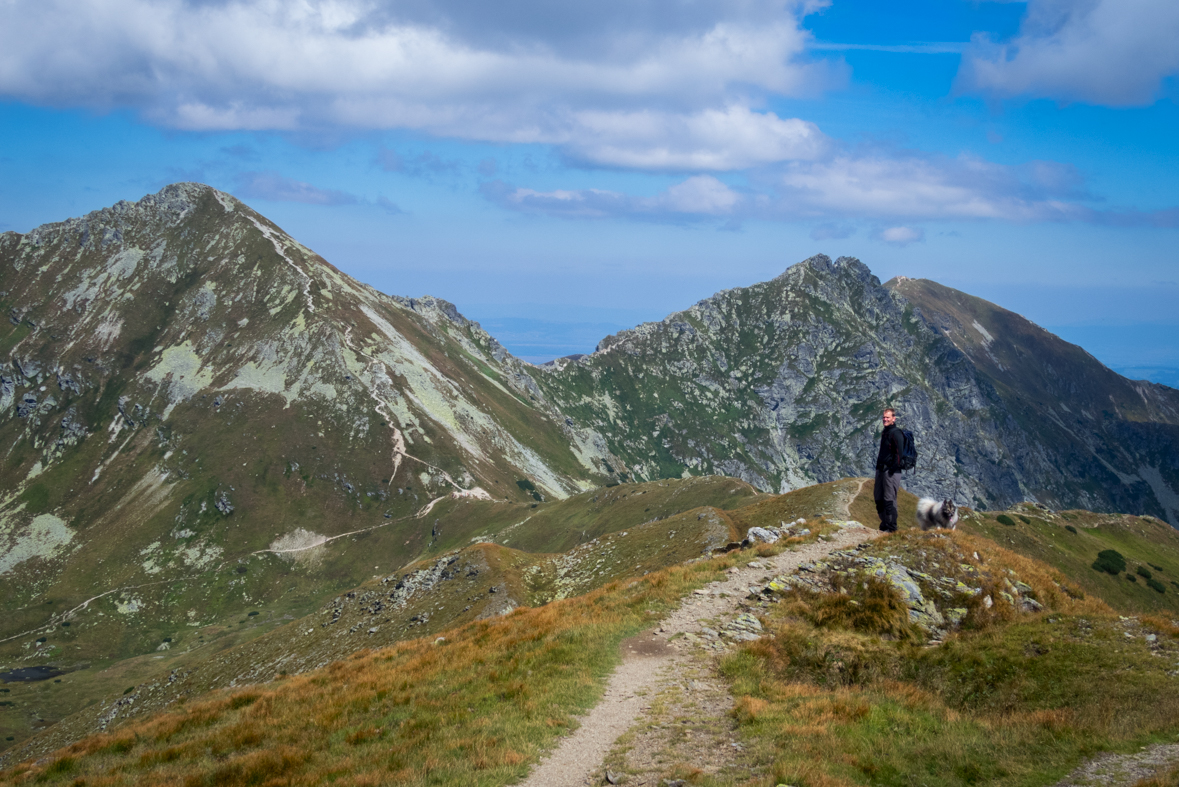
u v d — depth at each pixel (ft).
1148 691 47.93
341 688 75.25
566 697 57.16
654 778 42.50
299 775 51.57
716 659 62.75
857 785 40.70
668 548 273.33
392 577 326.03
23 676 572.10
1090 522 376.48
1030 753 43.86
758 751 44.80
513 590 276.41
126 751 69.36
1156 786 36.17
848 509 256.52
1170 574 331.77
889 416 85.30
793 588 75.15
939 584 71.00
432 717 58.08
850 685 58.44
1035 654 57.00
